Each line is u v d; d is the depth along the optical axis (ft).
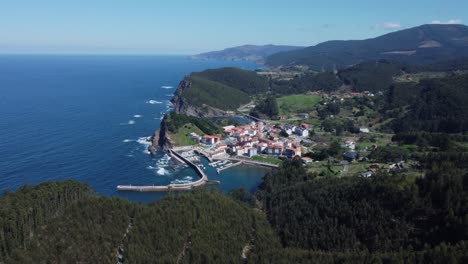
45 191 452.35
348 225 490.90
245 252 447.83
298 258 413.39
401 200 484.33
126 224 424.05
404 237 450.30
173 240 413.39
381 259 392.47
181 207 462.19
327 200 539.70
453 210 445.78
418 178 529.04
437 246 387.14
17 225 373.20
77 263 363.76
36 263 345.10
